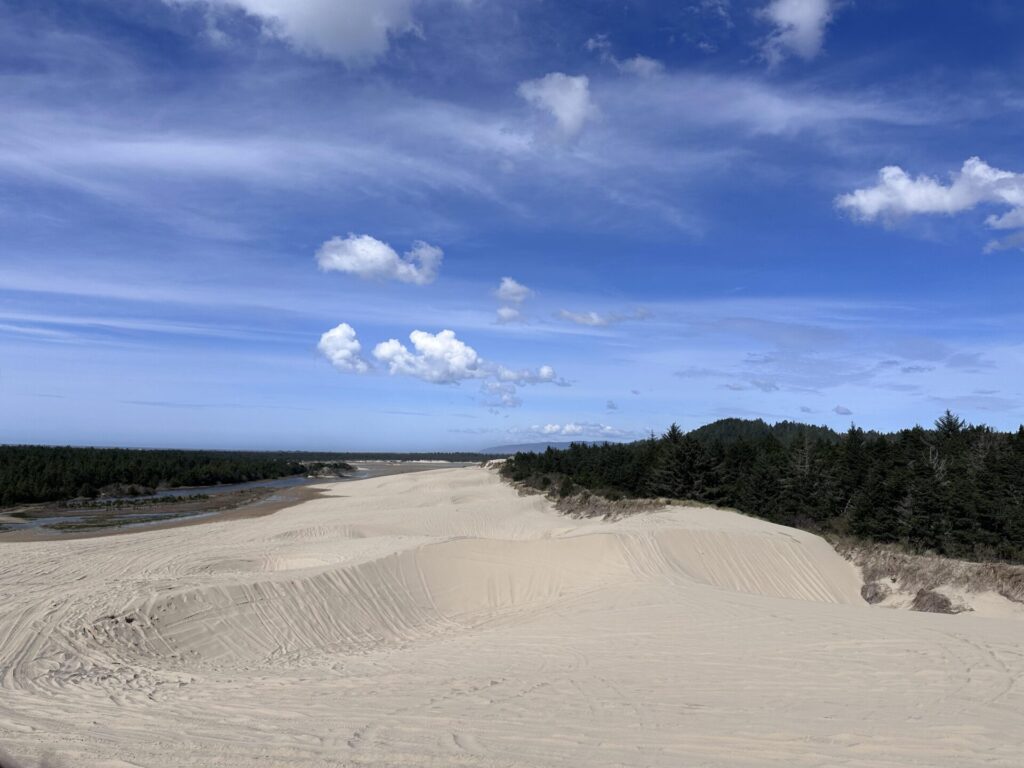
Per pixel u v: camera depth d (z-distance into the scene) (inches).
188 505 2107.5
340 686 405.1
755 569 968.9
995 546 1101.1
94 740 278.8
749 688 348.2
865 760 229.5
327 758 242.8
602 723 285.3
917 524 1124.5
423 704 332.8
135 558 1014.4
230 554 1043.9
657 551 927.7
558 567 896.3
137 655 520.1
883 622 531.5
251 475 3484.3
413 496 2242.9
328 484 3139.8
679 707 311.7
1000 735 256.5
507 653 504.7
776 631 510.6
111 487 2474.2
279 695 380.8
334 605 705.0
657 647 482.6
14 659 474.6
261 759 243.6
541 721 290.8
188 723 309.6
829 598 951.0
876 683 348.8
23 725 312.5
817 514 1499.8
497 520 1621.6
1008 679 347.3
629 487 2032.5
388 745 257.8
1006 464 1430.9
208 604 630.5
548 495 2036.2
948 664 380.8
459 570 862.5
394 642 659.4
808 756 234.7
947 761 227.6
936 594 887.1
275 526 1459.2
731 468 2012.8
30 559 1012.5
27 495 2127.2
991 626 508.4
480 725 286.4
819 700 318.7
